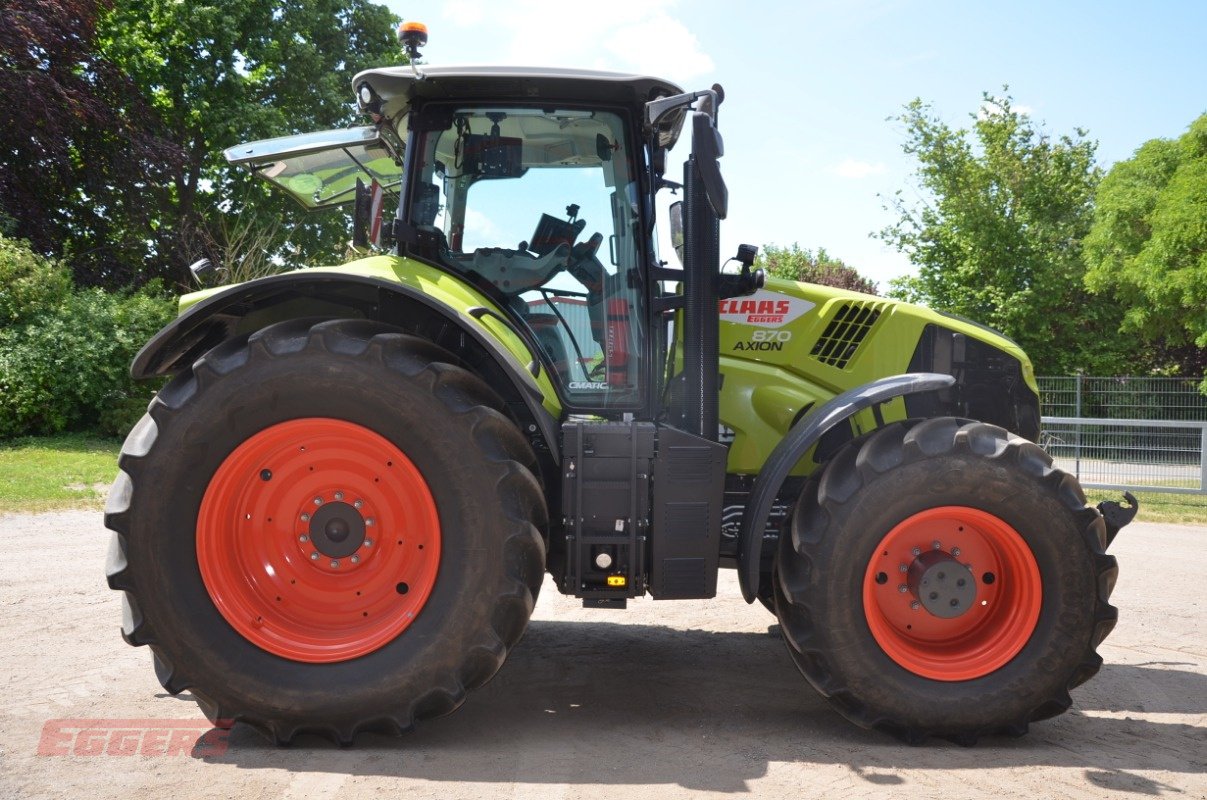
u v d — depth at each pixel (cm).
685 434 324
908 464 307
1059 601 309
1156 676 405
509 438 301
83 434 1345
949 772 282
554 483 346
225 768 273
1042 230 2289
